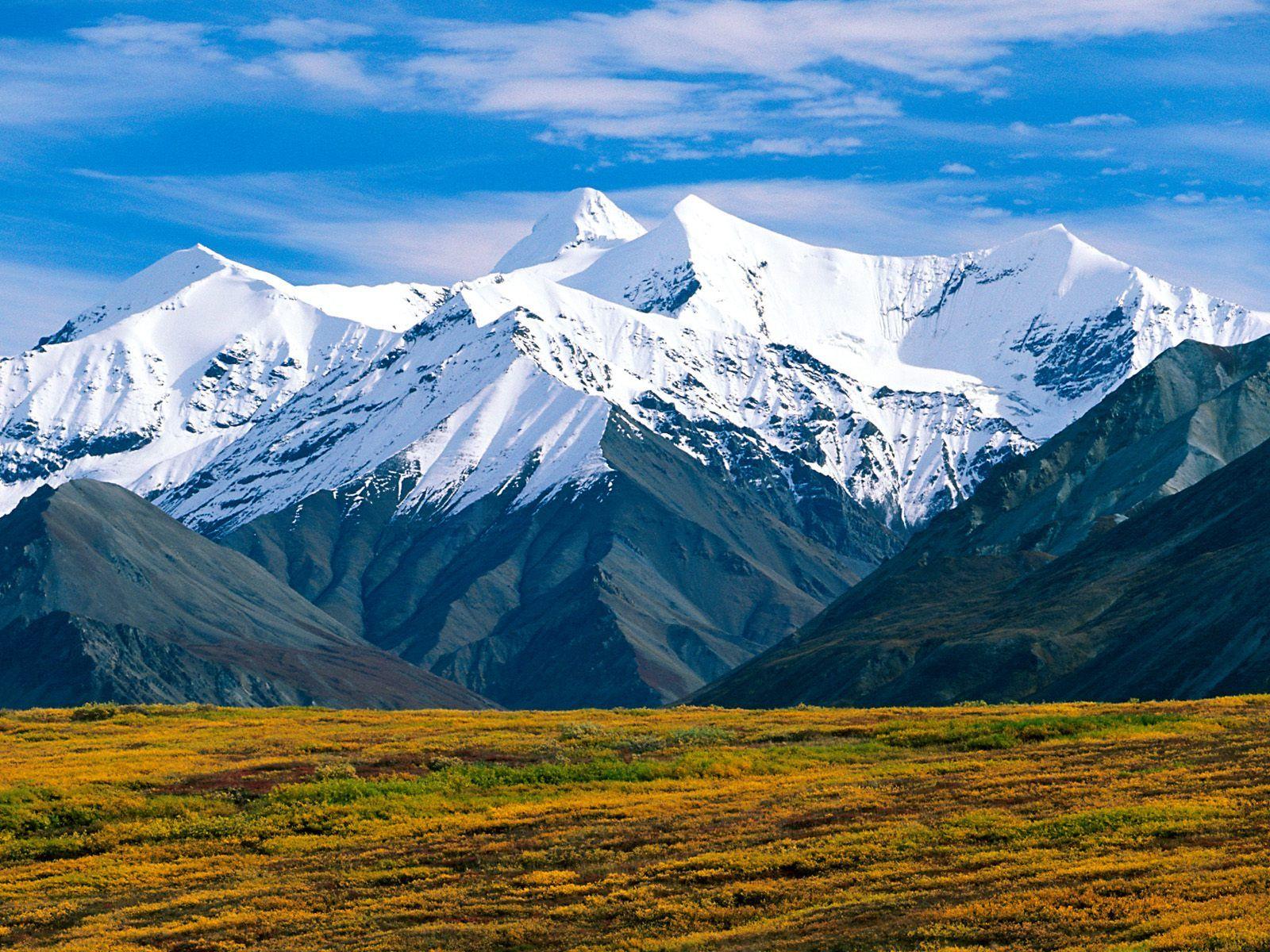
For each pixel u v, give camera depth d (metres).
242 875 73.38
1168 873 55.66
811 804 76.56
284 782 92.25
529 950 57.22
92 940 62.81
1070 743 89.88
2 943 64.06
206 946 61.19
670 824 74.94
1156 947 47.06
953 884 58.62
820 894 59.66
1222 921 48.50
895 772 85.44
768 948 53.47
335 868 73.19
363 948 58.62
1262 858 56.03
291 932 62.34
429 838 77.88
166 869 75.69
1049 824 65.62
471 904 63.66
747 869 64.31
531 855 70.94
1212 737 85.31
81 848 81.44
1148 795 70.19
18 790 89.06
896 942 52.00
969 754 90.88
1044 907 53.25
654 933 57.69
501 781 90.94
